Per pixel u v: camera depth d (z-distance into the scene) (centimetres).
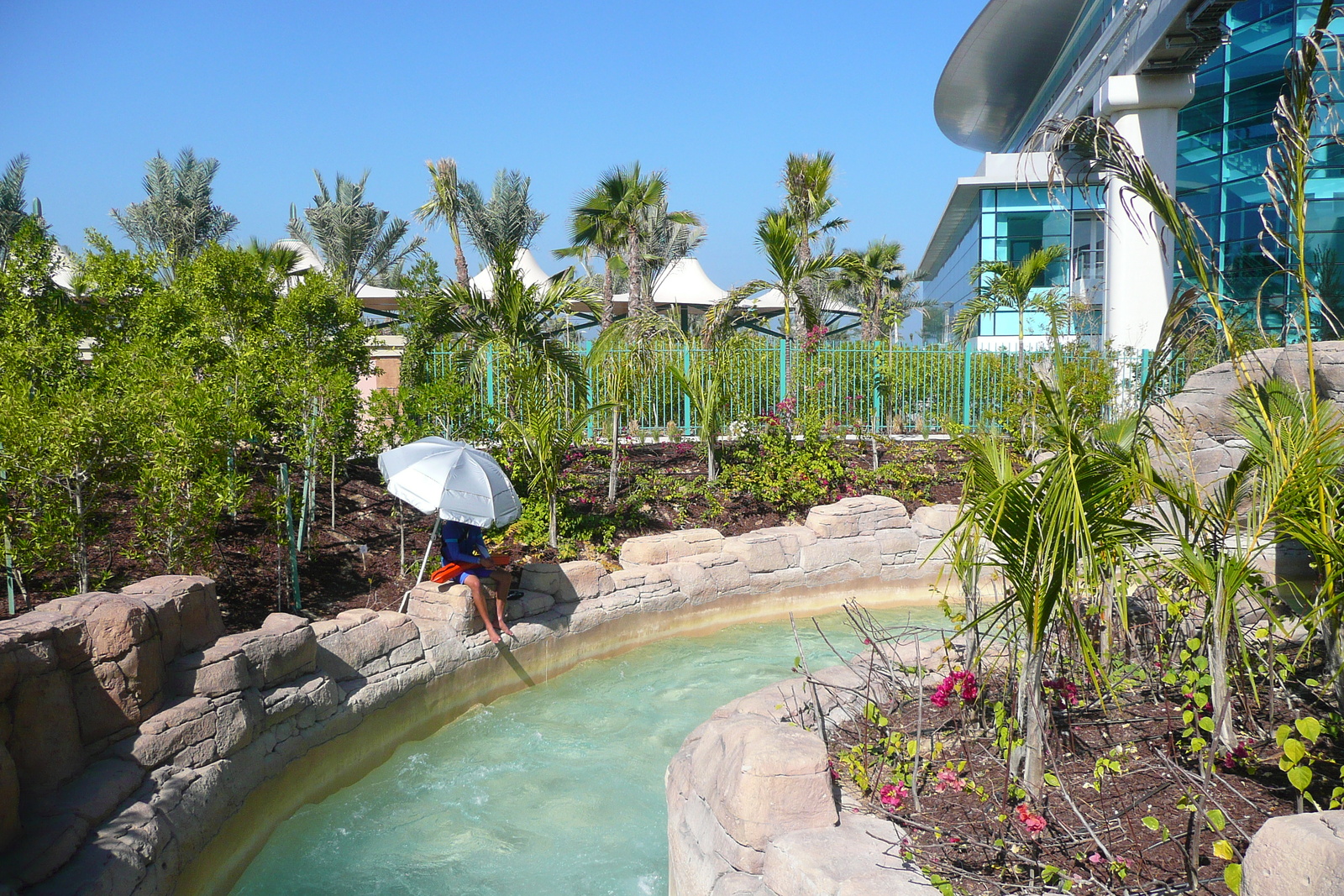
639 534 1006
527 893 439
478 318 1025
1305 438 386
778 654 813
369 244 2634
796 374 1382
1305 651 518
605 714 677
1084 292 2433
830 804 353
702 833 379
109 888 341
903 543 1012
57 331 743
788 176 2002
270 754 492
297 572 739
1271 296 1859
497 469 727
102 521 692
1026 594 353
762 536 957
